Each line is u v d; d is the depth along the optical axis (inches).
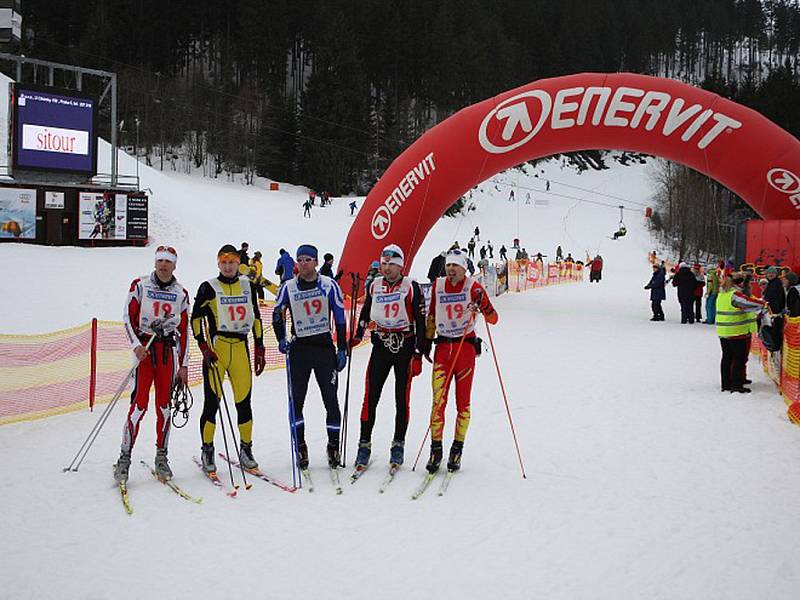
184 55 3137.3
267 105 2659.9
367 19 3201.3
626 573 131.2
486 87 3213.6
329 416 196.5
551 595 122.6
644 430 240.1
